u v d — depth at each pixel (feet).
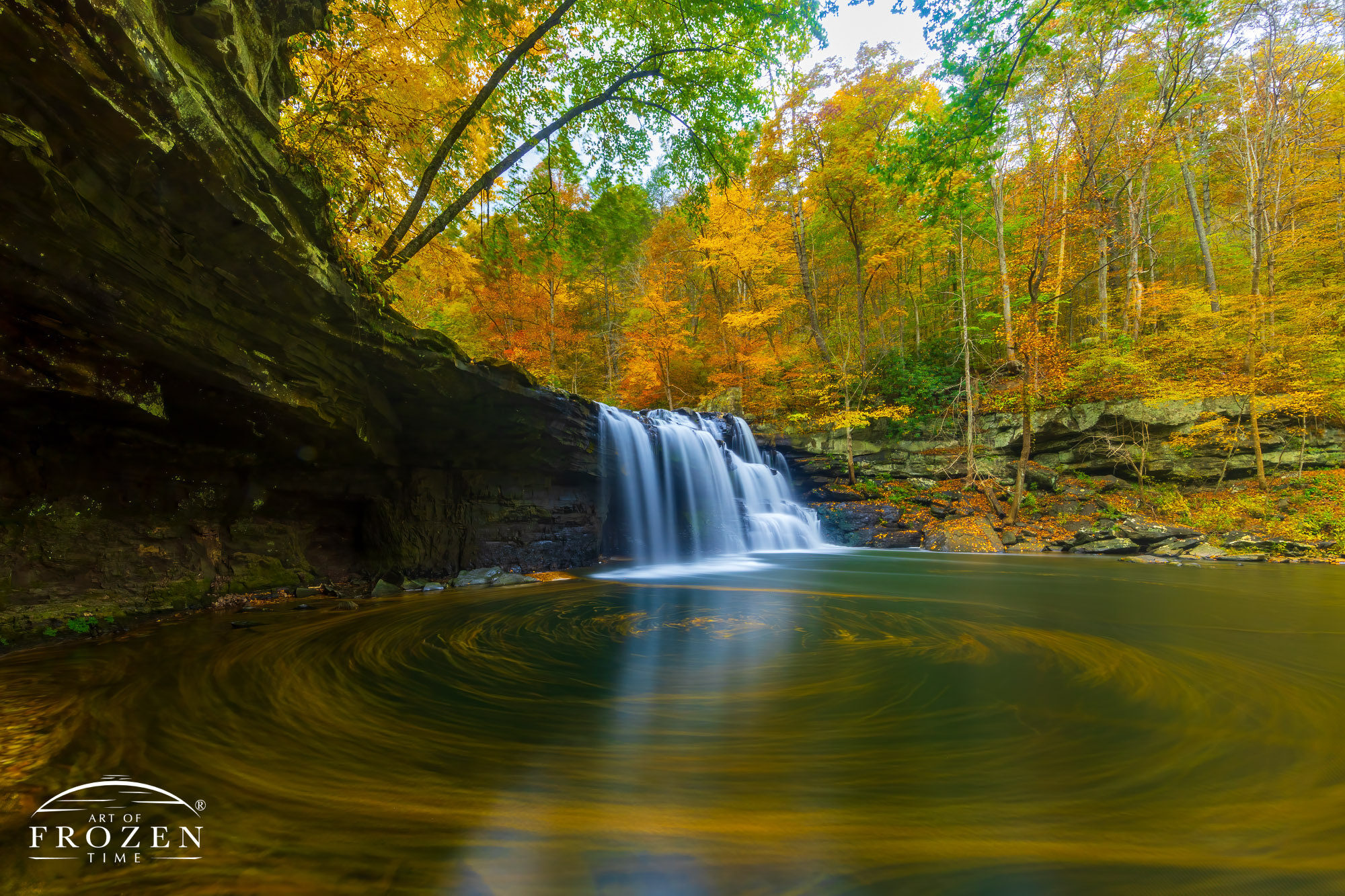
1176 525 46.75
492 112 31.58
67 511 16.66
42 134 9.39
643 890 5.71
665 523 46.78
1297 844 6.50
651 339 74.90
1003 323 68.08
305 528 26.05
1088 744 9.48
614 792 7.86
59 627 15.87
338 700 11.76
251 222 13.50
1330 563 37.78
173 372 15.97
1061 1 26.00
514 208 36.11
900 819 7.12
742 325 74.79
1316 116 58.65
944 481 60.80
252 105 13.03
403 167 27.76
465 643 16.92
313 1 16.19
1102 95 56.85
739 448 60.44
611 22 32.45
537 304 77.00
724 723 10.59
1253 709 11.15
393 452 27.63
